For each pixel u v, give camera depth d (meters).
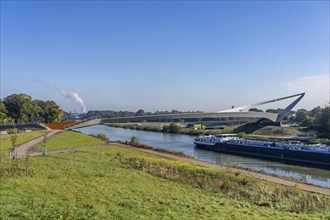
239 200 24.69
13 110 166.38
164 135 159.38
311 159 73.69
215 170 43.62
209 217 18.52
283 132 142.25
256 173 48.31
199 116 153.12
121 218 17.22
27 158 36.72
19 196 20.72
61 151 59.78
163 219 17.53
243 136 128.00
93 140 97.56
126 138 132.38
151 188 27.02
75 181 27.77
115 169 37.06
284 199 26.34
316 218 20.28
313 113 185.25
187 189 27.88
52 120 185.00
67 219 16.14
